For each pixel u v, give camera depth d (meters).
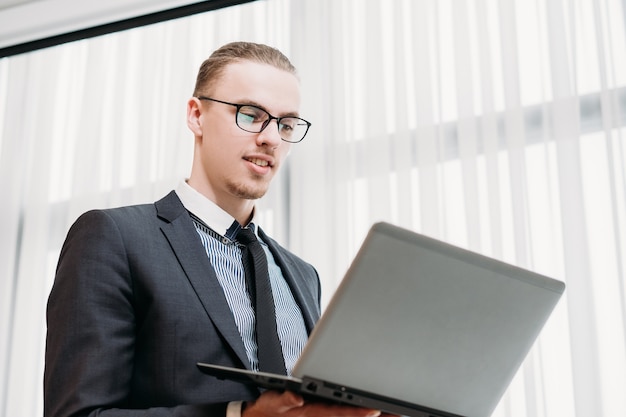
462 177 2.35
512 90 2.38
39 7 2.96
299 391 0.96
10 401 2.64
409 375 1.05
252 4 2.77
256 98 1.43
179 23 2.86
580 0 2.41
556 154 2.29
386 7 2.63
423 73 2.49
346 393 1.00
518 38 2.46
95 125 2.88
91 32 2.98
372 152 2.47
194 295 1.27
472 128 2.39
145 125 2.77
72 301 1.22
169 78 2.81
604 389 2.08
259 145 1.42
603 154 2.27
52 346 1.20
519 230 2.24
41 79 3.02
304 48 2.65
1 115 3.04
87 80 2.92
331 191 2.48
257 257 1.41
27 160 2.97
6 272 2.83
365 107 2.53
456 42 2.49
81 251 1.26
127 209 1.36
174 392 1.20
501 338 1.14
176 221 1.37
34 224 2.85
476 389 1.14
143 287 1.26
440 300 1.05
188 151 2.70
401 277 1.00
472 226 2.29
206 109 1.47
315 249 2.45
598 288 2.17
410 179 2.42
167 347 1.22
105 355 1.18
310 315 1.47
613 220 2.17
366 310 0.99
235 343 1.25
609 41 2.33
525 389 2.11
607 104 2.26
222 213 1.43
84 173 2.83
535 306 1.17
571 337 2.12
